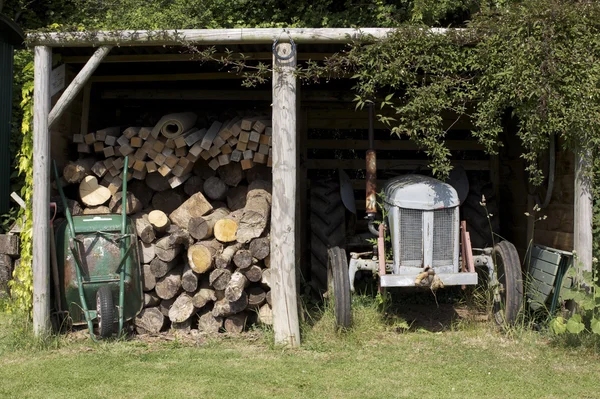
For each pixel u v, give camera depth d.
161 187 6.51
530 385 4.52
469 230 7.48
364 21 10.06
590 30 5.52
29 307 5.84
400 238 5.64
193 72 7.45
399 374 4.75
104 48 5.65
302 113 8.18
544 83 5.43
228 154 6.35
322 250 7.09
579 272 5.59
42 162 5.59
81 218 6.00
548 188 6.48
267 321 5.95
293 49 5.53
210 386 4.47
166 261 5.96
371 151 6.02
